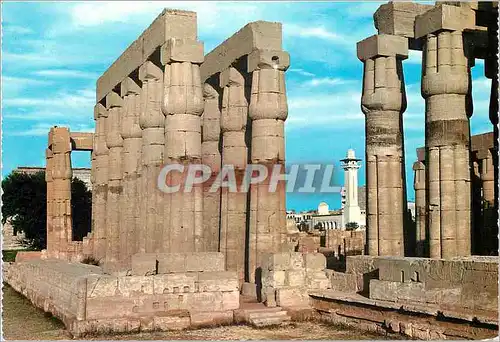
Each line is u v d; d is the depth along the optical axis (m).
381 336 17.16
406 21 22.16
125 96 28.33
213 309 19.83
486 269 15.57
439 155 20.00
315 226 82.50
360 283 19.92
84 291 18.56
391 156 21.89
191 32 22.64
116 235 31.05
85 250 36.12
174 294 19.45
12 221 57.44
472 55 21.77
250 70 23.55
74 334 18.03
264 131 23.12
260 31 23.38
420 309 16.20
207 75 27.88
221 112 26.41
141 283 19.16
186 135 22.16
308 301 20.39
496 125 22.22
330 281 21.02
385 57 21.88
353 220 79.56
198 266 20.12
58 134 43.50
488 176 33.00
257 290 22.36
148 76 24.97
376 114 21.97
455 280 16.34
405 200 22.50
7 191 56.09
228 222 25.67
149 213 24.52
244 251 25.52
